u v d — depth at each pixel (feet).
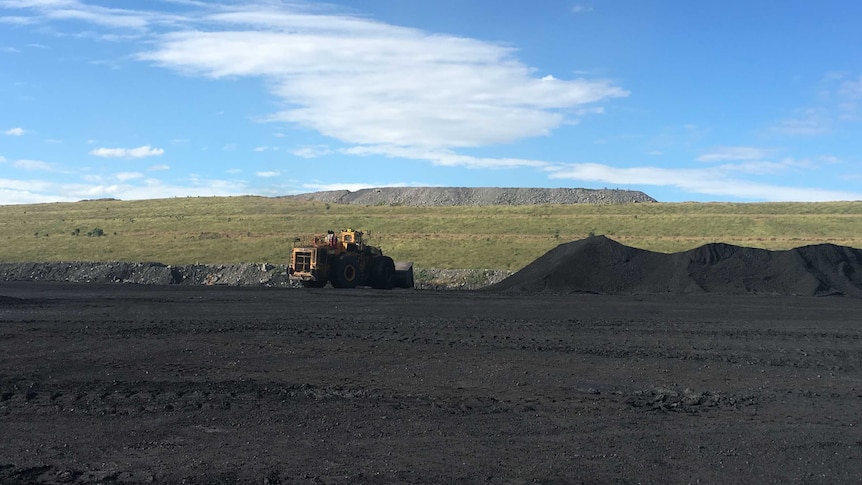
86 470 28.32
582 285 137.69
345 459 30.25
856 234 258.78
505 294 130.31
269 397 41.81
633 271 141.08
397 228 293.23
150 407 38.96
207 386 44.42
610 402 42.91
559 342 67.56
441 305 103.65
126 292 125.08
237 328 72.64
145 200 408.87
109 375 48.32
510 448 32.40
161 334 67.67
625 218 301.43
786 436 35.45
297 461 29.84
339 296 118.73
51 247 253.85
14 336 64.85
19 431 33.99
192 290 132.77
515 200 584.40
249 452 31.01
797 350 65.57
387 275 149.28
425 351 60.13
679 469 29.91
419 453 31.32
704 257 141.38
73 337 64.90
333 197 630.74
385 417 37.63
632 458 31.24
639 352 62.39
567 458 31.07
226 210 348.38
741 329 79.51
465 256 239.50
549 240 260.21
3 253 245.04
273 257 236.43
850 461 31.55
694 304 109.60
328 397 42.14
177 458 30.07
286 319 82.02
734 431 36.27
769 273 136.67
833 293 128.77
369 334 69.77
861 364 59.16
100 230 278.26
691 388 47.96
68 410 38.11
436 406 40.50
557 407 41.14
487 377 49.93
